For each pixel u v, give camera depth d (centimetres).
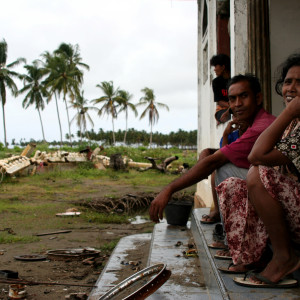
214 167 288
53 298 420
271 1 538
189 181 288
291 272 224
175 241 550
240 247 259
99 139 11150
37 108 6688
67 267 549
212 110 823
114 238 791
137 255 571
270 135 219
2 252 637
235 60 530
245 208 261
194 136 12412
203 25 1033
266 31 512
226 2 718
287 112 215
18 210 1151
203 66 1023
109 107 6594
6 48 5662
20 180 2077
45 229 876
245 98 305
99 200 1359
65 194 1570
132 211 1290
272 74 532
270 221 223
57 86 5684
